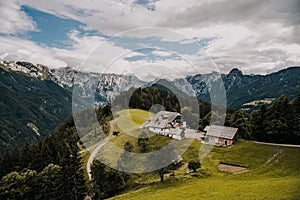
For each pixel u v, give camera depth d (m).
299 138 52.81
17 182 46.72
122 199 30.48
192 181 33.16
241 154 45.06
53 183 45.50
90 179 39.06
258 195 24.72
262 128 57.12
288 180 30.05
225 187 29.73
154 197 28.59
